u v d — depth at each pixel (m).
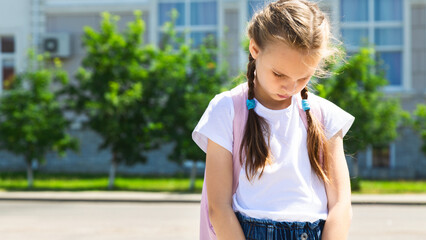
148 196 12.77
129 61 14.98
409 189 13.97
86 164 18.44
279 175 1.92
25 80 15.37
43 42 18.84
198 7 18.59
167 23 15.56
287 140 1.94
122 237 7.70
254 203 1.93
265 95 1.96
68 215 10.06
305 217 1.90
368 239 7.59
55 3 19.16
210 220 1.94
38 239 7.56
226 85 14.58
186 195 13.05
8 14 19.34
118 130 14.35
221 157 1.95
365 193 13.27
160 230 8.29
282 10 1.79
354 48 17.20
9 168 18.62
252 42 1.86
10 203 12.12
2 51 19.44
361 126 13.62
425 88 17.53
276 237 1.89
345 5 17.81
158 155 18.09
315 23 1.76
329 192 1.98
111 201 12.48
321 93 13.22
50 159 18.50
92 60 14.93
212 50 15.23
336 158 1.99
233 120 1.97
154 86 14.79
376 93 14.20
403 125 16.00
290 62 1.74
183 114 14.13
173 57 14.93
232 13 18.20
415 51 17.56
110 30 15.16
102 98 14.63
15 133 14.62
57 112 15.20
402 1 17.61
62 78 15.17
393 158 17.22
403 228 8.53
